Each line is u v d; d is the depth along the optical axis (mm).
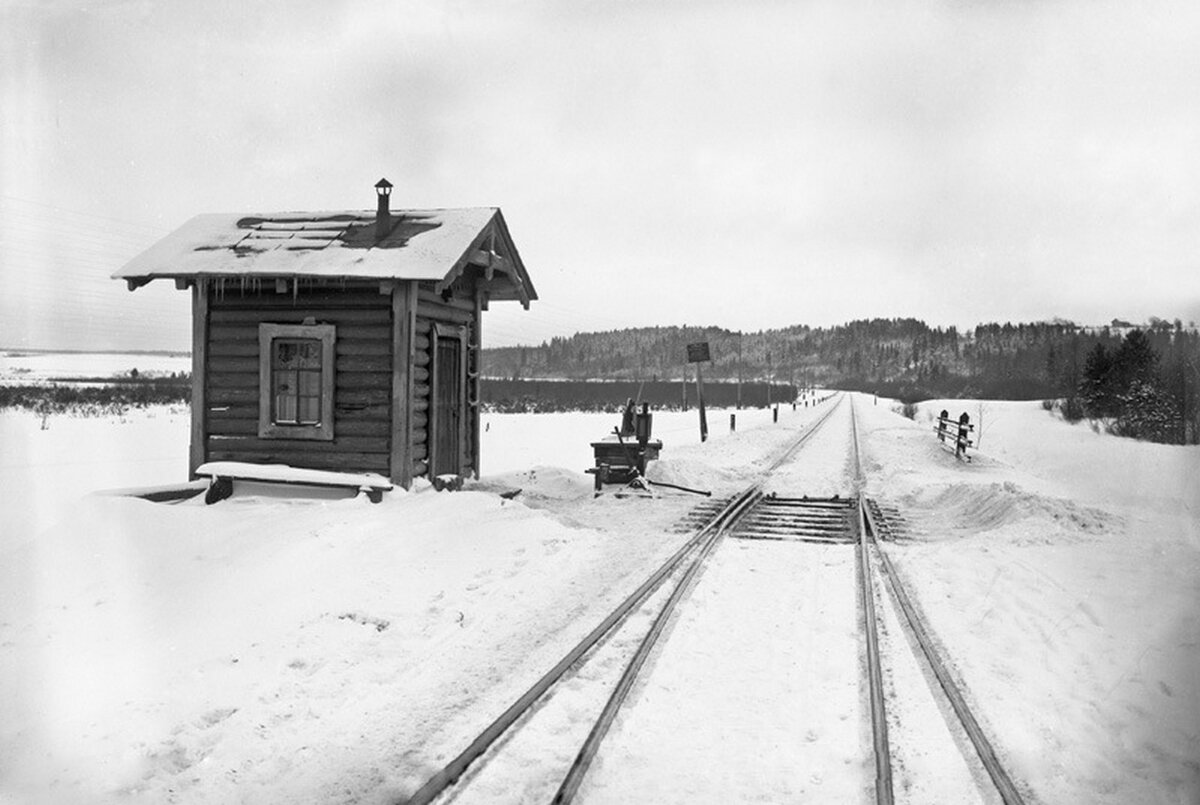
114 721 5496
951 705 5996
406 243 13359
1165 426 29297
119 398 39781
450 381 15055
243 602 7910
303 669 6547
